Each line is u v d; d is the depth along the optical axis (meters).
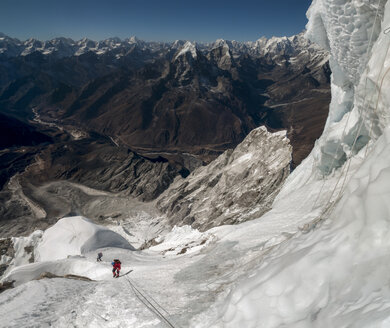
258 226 22.14
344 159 22.19
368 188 6.03
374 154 7.21
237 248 19.02
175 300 14.08
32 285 24.75
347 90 24.08
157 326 11.84
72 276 31.86
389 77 10.55
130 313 13.95
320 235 7.41
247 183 154.88
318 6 20.50
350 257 5.71
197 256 23.27
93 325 14.16
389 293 4.33
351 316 4.47
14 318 16.80
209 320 10.29
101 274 34.06
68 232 74.31
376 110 11.70
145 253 44.94
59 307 17.83
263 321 6.49
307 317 5.44
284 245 10.49
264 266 9.43
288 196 29.67
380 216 5.48
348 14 16.94
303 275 6.43
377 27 16.03
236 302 8.01
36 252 75.50
